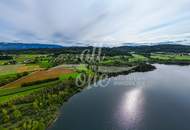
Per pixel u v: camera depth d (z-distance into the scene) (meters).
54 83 98.69
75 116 70.12
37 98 76.50
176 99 86.31
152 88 104.88
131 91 99.81
